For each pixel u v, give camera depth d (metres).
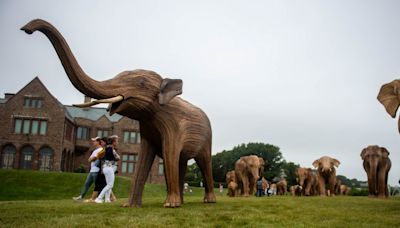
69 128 44.88
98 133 47.38
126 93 7.11
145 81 7.43
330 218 6.91
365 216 7.24
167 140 7.91
